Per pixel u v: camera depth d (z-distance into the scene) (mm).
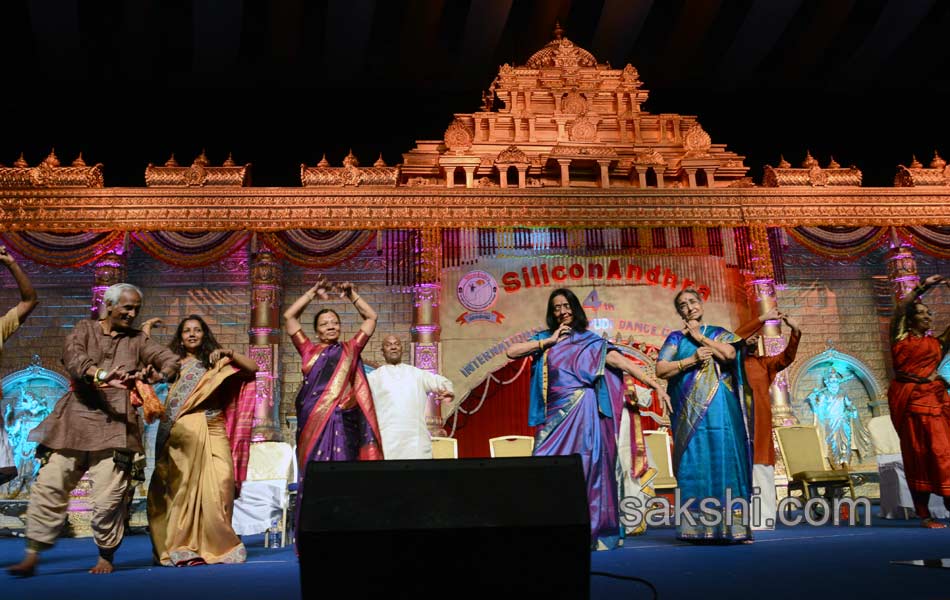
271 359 9633
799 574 3342
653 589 2959
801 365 10500
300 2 12172
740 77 14109
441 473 2416
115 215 9586
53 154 9758
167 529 4781
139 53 12891
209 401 5086
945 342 6266
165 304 10203
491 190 10008
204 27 12141
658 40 14000
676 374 5297
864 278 10906
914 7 12461
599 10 13398
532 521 2309
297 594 3172
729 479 5051
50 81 13266
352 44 12820
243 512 6352
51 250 9602
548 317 5586
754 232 10109
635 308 10062
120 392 4543
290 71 13477
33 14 11758
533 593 2307
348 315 10414
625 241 10156
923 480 5867
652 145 10812
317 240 9922
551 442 5094
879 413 10438
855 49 13805
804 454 8242
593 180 10648
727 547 4738
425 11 12664
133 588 3496
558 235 10125
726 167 10875
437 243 9867
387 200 9906
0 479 5523
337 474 2396
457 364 9766
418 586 2285
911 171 10523
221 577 3891
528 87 10984
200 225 9664
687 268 10203
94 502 4355
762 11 12594
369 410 5141
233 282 10320
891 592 2805
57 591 3428
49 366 9859
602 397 5211
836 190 10289
